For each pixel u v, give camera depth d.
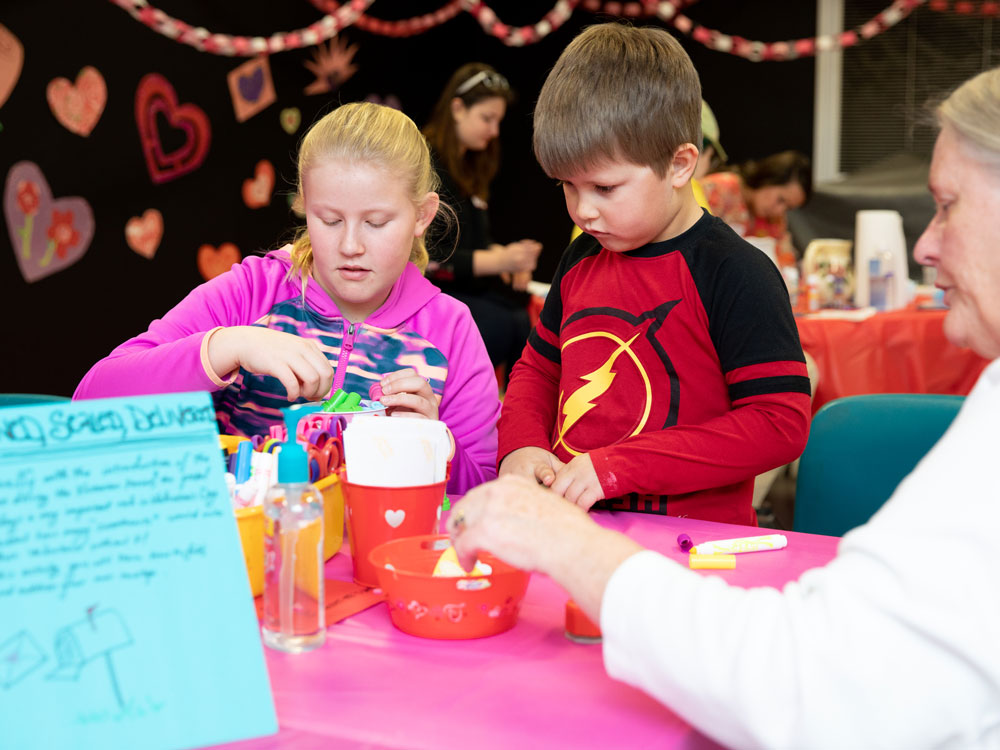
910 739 0.50
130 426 0.62
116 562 0.60
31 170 3.35
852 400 1.49
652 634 0.57
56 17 3.41
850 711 0.51
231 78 4.30
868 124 6.13
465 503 0.71
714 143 3.38
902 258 3.39
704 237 1.24
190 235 4.11
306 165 1.22
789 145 6.19
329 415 0.98
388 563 0.79
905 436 1.45
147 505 0.61
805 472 1.50
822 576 0.56
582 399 1.29
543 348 1.41
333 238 1.23
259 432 1.37
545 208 6.49
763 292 1.19
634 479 1.12
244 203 4.42
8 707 0.56
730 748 0.58
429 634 0.75
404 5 5.58
